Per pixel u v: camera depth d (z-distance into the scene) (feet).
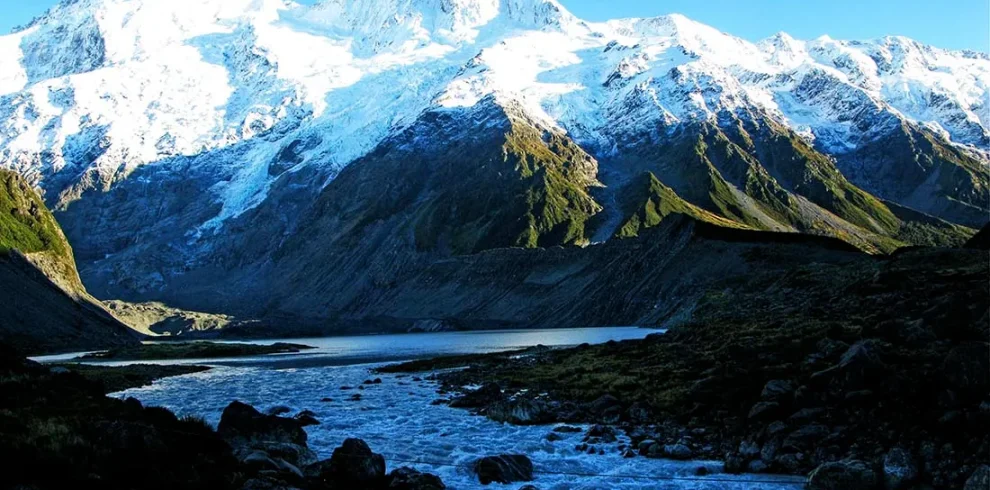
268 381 275.18
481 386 224.33
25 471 83.61
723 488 107.45
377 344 574.97
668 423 148.05
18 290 521.24
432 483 104.27
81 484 83.82
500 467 115.75
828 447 115.24
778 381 140.56
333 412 184.96
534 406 165.48
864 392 125.59
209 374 314.14
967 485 94.63
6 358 152.87
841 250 561.43
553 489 109.50
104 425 100.07
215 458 101.24
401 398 210.38
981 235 342.03
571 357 273.75
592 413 164.35
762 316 264.93
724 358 192.34
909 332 157.58
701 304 391.65
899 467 103.30
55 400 128.26
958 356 118.32
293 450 116.67
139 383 270.26
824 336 180.24
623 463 122.52
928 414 115.75
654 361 219.61
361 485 102.99
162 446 98.07
